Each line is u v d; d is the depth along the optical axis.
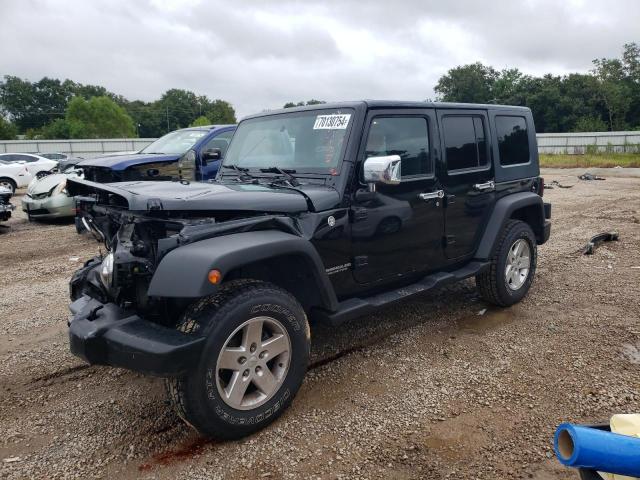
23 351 4.40
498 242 4.90
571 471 2.68
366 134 3.72
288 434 3.08
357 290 3.84
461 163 4.58
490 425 3.12
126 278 3.00
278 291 3.13
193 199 2.97
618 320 4.73
